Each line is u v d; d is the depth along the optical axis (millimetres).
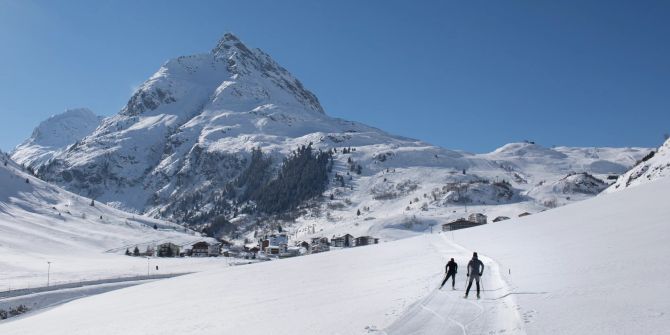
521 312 19578
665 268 24938
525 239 61469
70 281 115562
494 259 46562
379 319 22625
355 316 24375
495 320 20031
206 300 46500
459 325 19797
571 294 22031
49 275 125500
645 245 34938
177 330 29234
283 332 22797
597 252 36531
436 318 21531
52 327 44781
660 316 16047
